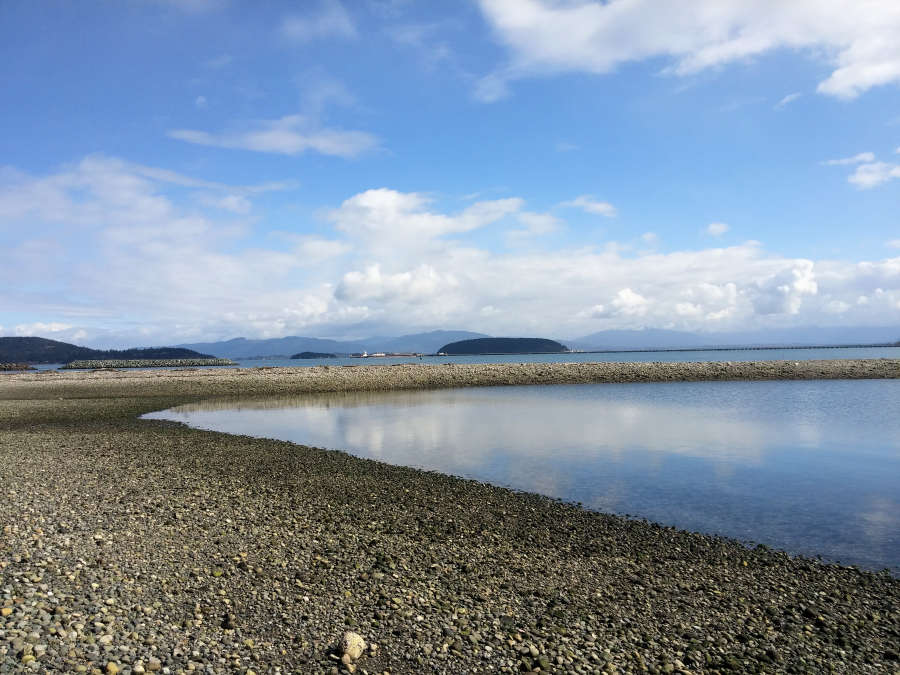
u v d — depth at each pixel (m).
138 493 17.77
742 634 10.00
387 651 8.86
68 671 7.43
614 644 9.45
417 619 9.93
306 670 8.19
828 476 22.77
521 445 29.92
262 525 15.06
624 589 11.92
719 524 16.84
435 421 39.84
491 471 23.77
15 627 8.37
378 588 11.17
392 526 15.71
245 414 44.97
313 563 12.41
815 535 15.87
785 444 29.73
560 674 8.40
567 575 12.62
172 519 14.98
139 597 10.02
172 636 8.78
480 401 53.56
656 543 15.02
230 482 20.34
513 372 76.81
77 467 21.84
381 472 22.95
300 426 37.94
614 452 27.84
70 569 10.89
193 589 10.61
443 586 11.61
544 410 45.62
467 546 14.32
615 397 55.59
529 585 11.94
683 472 23.50
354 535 14.66
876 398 51.62
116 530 13.69
